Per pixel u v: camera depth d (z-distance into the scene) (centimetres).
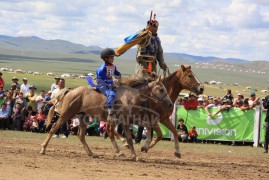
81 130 1421
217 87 6681
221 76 17025
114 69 1391
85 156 1397
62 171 1113
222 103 2122
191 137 2033
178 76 1450
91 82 1409
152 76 1414
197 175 1174
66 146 1623
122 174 1122
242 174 1230
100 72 1381
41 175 1048
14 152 1382
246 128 2041
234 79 14900
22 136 1869
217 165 1379
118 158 1397
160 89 1383
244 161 1511
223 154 1658
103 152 1527
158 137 1438
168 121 1418
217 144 2027
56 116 2005
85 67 16325
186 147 1819
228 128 2052
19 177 1012
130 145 1373
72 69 13775
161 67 1520
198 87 1434
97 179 1043
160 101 1382
